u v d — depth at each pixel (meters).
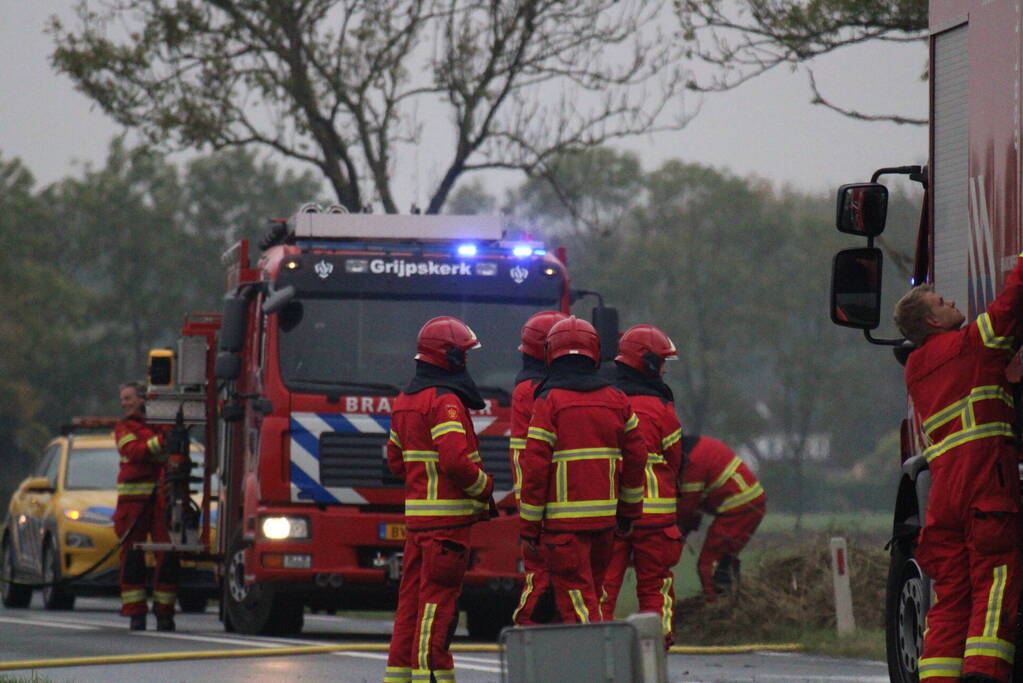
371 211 48.25
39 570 60.53
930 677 24.50
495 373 44.72
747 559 50.19
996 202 24.20
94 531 57.62
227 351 45.06
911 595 28.28
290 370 44.12
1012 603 23.92
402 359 44.56
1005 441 24.17
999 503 24.02
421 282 44.84
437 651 28.23
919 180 27.92
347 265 44.62
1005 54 24.08
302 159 71.38
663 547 34.00
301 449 43.84
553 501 29.53
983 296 24.64
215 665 36.91
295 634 47.19
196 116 70.00
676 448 34.19
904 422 28.25
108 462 61.88
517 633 17.89
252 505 44.56
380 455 44.06
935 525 24.62
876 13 46.91
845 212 27.50
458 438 27.95
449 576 28.28
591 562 30.05
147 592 52.34
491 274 45.16
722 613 47.28
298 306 44.38
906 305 25.19
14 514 64.25
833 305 27.41
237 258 50.28
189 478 49.34
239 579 47.38
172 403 50.94
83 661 37.28
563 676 17.66
